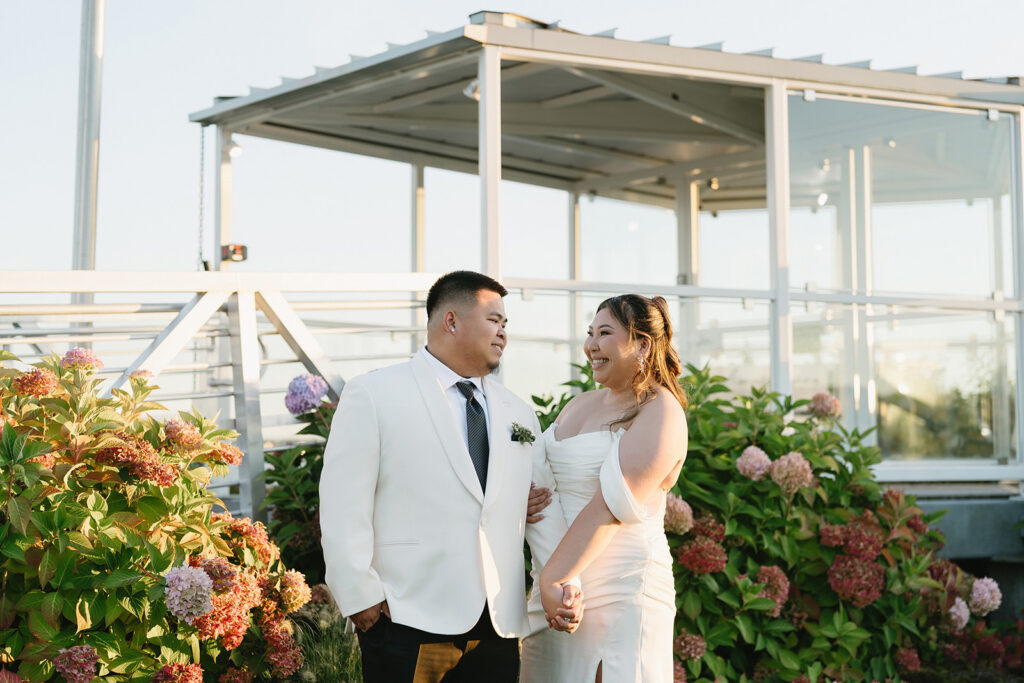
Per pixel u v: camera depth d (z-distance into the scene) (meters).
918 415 6.55
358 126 7.89
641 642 2.83
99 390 3.57
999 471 6.57
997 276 6.79
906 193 6.65
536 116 7.91
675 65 5.98
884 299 6.55
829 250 6.50
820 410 4.98
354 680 3.69
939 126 6.75
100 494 3.16
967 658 5.31
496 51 5.49
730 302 6.24
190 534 3.27
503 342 2.80
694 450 4.62
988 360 6.71
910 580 4.77
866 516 4.81
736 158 8.96
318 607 4.09
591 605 2.86
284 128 7.68
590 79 7.04
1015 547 6.19
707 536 4.36
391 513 2.66
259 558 3.56
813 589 4.66
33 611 2.88
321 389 4.60
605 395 3.13
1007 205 6.84
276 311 4.82
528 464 2.84
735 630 4.37
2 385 3.29
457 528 2.65
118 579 2.92
